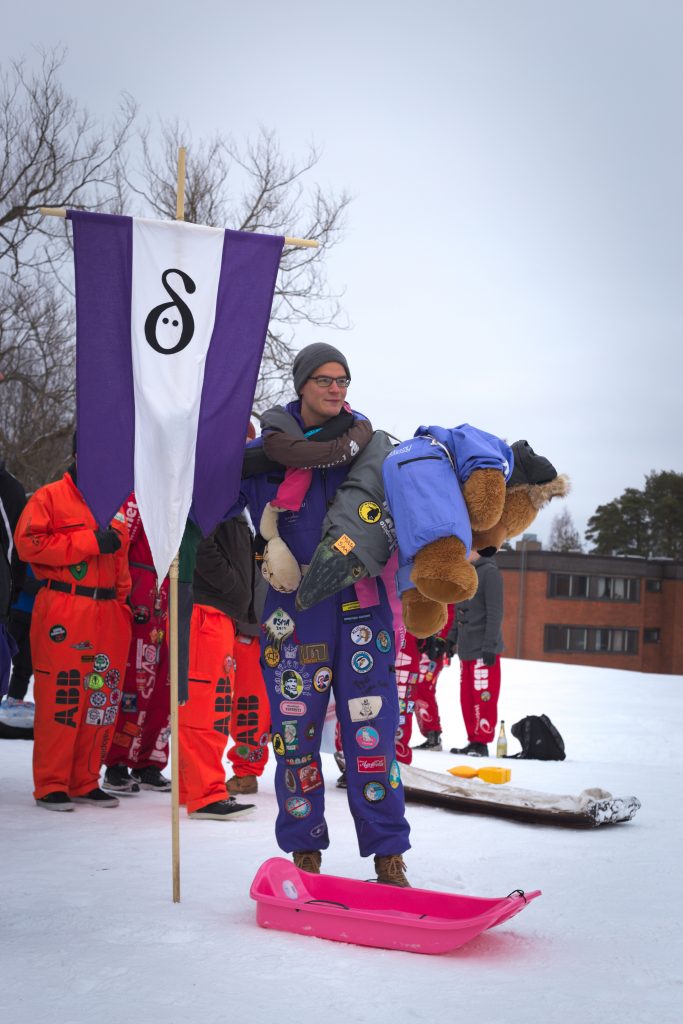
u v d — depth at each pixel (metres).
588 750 10.11
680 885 4.13
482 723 9.30
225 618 5.48
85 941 3.11
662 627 55.06
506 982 2.84
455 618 9.71
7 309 23.53
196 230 4.02
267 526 3.82
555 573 52.38
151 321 3.98
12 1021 2.43
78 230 3.96
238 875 4.10
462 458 3.62
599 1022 2.52
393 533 3.66
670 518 78.06
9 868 4.13
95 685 5.63
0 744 8.16
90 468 3.95
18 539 5.48
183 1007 2.55
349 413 3.94
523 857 4.66
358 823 3.70
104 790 6.18
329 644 3.73
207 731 5.39
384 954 3.09
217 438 3.96
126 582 5.80
